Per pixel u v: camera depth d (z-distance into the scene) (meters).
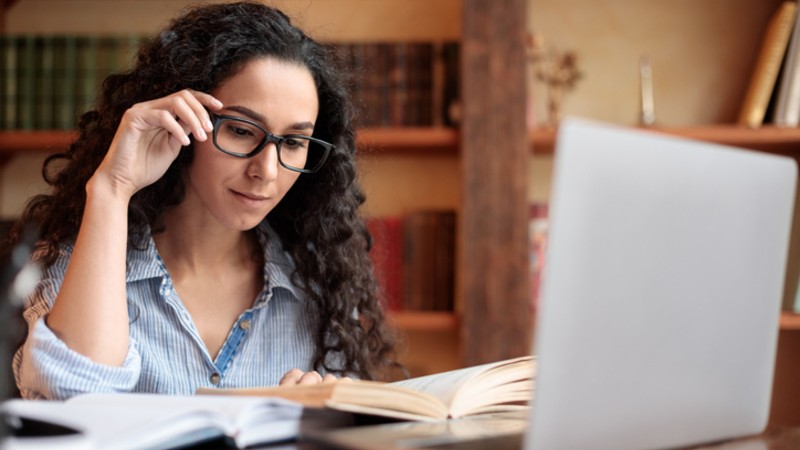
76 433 0.69
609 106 2.78
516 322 2.36
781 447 0.91
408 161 2.79
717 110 2.77
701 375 0.87
